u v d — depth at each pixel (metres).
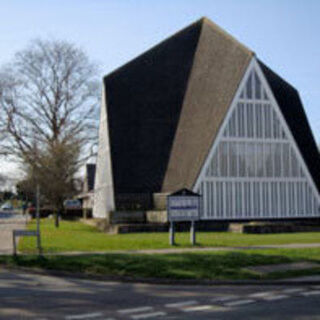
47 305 10.95
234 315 9.81
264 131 37.66
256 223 33.12
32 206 68.62
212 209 35.56
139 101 42.31
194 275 14.58
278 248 20.09
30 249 21.08
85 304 11.07
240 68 37.59
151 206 37.25
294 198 38.19
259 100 37.53
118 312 10.21
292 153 38.53
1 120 50.03
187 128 39.31
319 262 16.88
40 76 51.75
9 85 49.88
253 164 37.12
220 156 36.16
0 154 50.19
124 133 40.59
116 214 35.34
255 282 14.02
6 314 10.03
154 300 11.55
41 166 43.06
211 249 20.11
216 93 38.56
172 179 37.19
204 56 42.88
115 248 21.03
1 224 46.66
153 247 21.25
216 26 43.56
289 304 10.96
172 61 44.59
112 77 43.75
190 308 10.59
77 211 63.69
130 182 38.16
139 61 44.72
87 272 15.46
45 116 52.25
